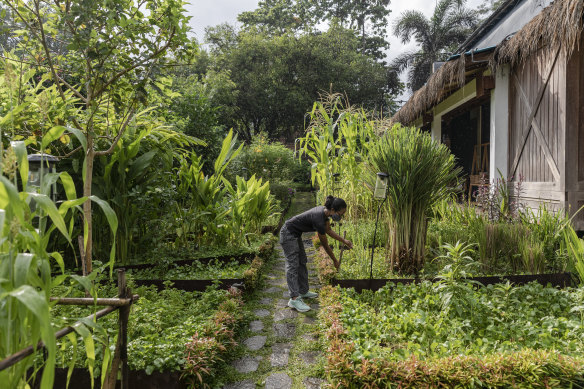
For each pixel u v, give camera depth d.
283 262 6.20
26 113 3.64
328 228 4.18
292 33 23.97
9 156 1.25
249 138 26.17
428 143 4.44
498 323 3.12
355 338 2.79
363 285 4.13
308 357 2.94
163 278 4.51
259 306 4.10
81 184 4.91
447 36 24.11
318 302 4.21
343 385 2.29
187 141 5.78
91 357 1.51
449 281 3.36
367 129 7.61
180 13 3.56
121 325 1.70
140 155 5.25
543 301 3.38
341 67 23.56
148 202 5.15
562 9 4.45
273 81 23.91
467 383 2.15
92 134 3.53
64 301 1.55
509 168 7.17
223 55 23.92
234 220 6.02
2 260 1.18
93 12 3.29
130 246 5.24
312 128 7.81
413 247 4.46
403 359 2.47
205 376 2.55
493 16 11.09
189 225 5.59
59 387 2.34
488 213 6.32
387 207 4.71
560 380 2.19
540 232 4.74
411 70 24.23
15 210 1.13
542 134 6.05
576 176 5.44
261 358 2.95
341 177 7.59
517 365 2.20
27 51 3.71
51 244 4.64
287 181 13.13
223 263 5.33
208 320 3.13
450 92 9.34
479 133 12.51
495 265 4.48
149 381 2.34
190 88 10.58
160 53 3.74
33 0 3.41
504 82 7.15
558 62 5.60
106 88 3.67
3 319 1.16
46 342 1.03
